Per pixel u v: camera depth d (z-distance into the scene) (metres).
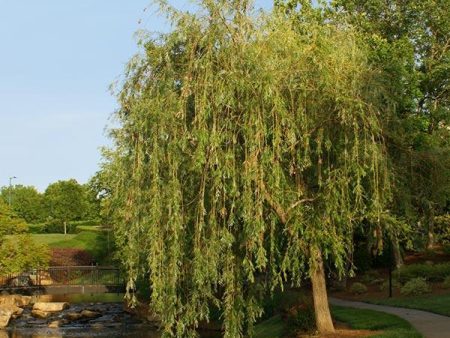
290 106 11.66
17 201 81.31
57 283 42.50
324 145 12.14
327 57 12.05
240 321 11.24
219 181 10.48
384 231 13.73
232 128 10.95
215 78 10.91
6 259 34.28
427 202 14.94
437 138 19.31
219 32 11.40
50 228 76.00
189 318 10.85
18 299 36.97
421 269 25.16
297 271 11.96
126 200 11.11
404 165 14.38
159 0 11.62
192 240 11.09
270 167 10.93
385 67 16.75
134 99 11.58
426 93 26.56
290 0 24.55
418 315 17.22
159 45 11.75
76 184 80.25
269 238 12.06
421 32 27.19
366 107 11.79
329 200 11.64
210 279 11.03
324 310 14.83
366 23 26.30
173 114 10.91
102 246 52.97
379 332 14.34
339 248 11.64
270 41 11.63
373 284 26.86
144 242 11.06
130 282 11.14
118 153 11.59
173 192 10.58
